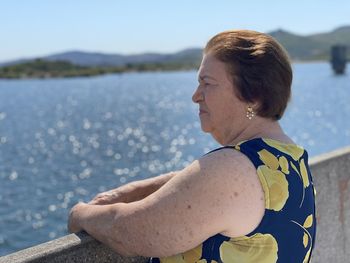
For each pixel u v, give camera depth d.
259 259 1.77
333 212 3.53
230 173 1.76
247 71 1.85
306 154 2.00
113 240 1.92
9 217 24.47
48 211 25.39
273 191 1.78
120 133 55.66
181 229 1.76
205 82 1.95
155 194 1.83
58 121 70.88
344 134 48.50
